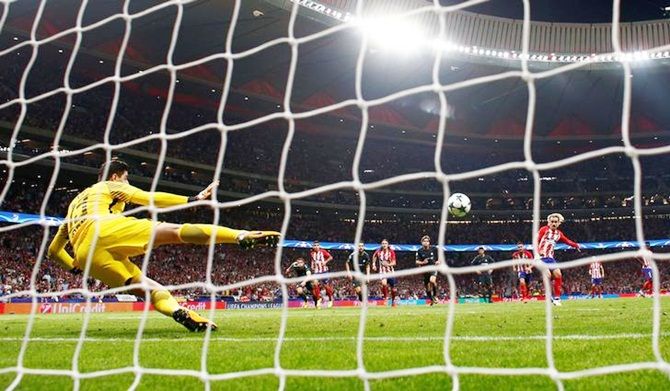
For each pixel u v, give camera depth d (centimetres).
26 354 393
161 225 517
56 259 581
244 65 3478
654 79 3853
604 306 1252
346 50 3338
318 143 4547
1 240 2912
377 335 507
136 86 3544
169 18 2836
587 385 238
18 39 2803
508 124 4547
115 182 538
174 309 552
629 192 4553
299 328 623
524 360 316
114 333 593
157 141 3691
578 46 3412
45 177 3297
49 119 3180
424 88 275
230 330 599
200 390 250
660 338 427
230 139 4112
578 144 4750
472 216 4672
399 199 4588
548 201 4691
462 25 3309
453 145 4784
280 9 2816
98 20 2752
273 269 3866
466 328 576
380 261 1761
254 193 4069
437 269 238
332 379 266
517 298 3591
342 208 4297
